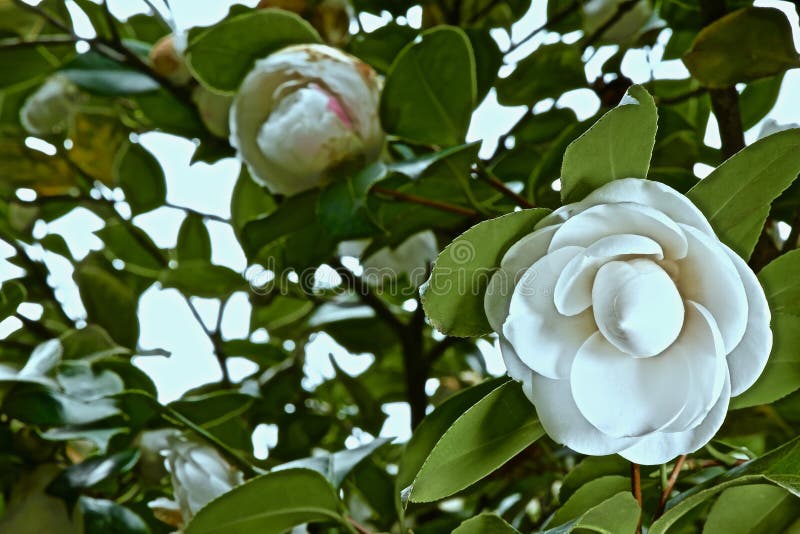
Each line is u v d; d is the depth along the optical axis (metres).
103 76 0.97
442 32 0.81
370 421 1.19
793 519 0.68
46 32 1.15
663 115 0.88
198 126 1.01
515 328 0.60
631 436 0.60
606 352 0.61
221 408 0.90
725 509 0.68
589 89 0.92
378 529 0.97
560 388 0.61
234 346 1.16
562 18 1.00
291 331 1.23
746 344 0.59
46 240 1.20
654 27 0.98
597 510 0.63
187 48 0.86
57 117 1.14
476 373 1.23
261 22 0.85
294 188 0.85
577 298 0.60
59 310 1.17
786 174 0.61
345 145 0.83
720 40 0.77
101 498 0.90
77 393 0.85
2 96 1.16
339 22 0.95
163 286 1.10
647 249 0.59
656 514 0.68
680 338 0.60
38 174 1.14
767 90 0.94
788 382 0.64
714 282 0.59
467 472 0.65
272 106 0.84
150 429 0.88
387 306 1.13
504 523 0.64
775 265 0.63
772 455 0.64
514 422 0.64
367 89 0.83
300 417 1.14
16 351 1.14
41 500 0.83
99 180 1.15
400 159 0.89
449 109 0.83
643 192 0.59
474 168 0.85
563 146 0.83
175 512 0.84
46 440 0.85
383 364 1.30
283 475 0.73
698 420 0.59
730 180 0.61
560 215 0.60
